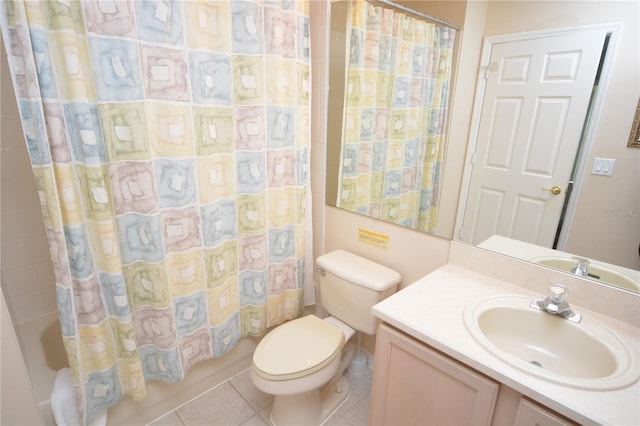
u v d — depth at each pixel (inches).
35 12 39.2
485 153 51.5
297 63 65.7
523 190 48.7
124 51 46.2
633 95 38.5
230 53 57.3
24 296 72.6
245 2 56.5
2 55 62.2
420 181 60.7
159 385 64.8
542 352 45.2
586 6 39.9
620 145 40.3
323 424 65.7
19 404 46.4
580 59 41.3
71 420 52.6
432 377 42.8
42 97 41.5
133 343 54.7
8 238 69.2
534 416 34.1
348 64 67.5
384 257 69.9
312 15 70.5
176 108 52.6
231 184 62.8
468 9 49.5
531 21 44.2
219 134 59.3
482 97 50.4
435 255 61.2
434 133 57.2
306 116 71.0
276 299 75.9
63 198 44.9
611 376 34.5
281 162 68.3
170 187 54.5
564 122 43.7
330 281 70.1
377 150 66.7
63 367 63.6
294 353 58.9
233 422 66.3
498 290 50.7
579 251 45.5
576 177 44.0
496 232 52.6
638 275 41.8
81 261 47.6
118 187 50.1
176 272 58.4
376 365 49.3
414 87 58.4
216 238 62.1
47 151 42.4
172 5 49.5
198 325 63.7
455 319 43.8
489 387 36.9
